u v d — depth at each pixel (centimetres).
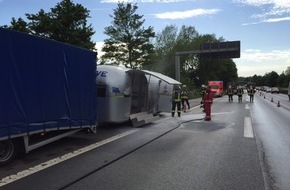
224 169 791
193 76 9712
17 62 815
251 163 851
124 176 729
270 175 745
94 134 1318
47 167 793
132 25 4841
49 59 930
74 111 1052
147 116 1762
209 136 1286
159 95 2011
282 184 682
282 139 1225
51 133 1007
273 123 1742
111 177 721
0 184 662
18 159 873
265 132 1405
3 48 773
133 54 4856
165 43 8294
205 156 927
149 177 723
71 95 1034
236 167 810
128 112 1559
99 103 1497
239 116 2131
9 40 789
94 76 1169
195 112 2470
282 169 796
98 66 1563
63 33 3266
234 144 1114
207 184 679
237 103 3731
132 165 825
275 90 9394
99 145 1078
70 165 814
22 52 830
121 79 1523
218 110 2647
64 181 684
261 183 688
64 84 998
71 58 1031
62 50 986
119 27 4859
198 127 1565
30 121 855
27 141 859
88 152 967
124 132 1380
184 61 8950
